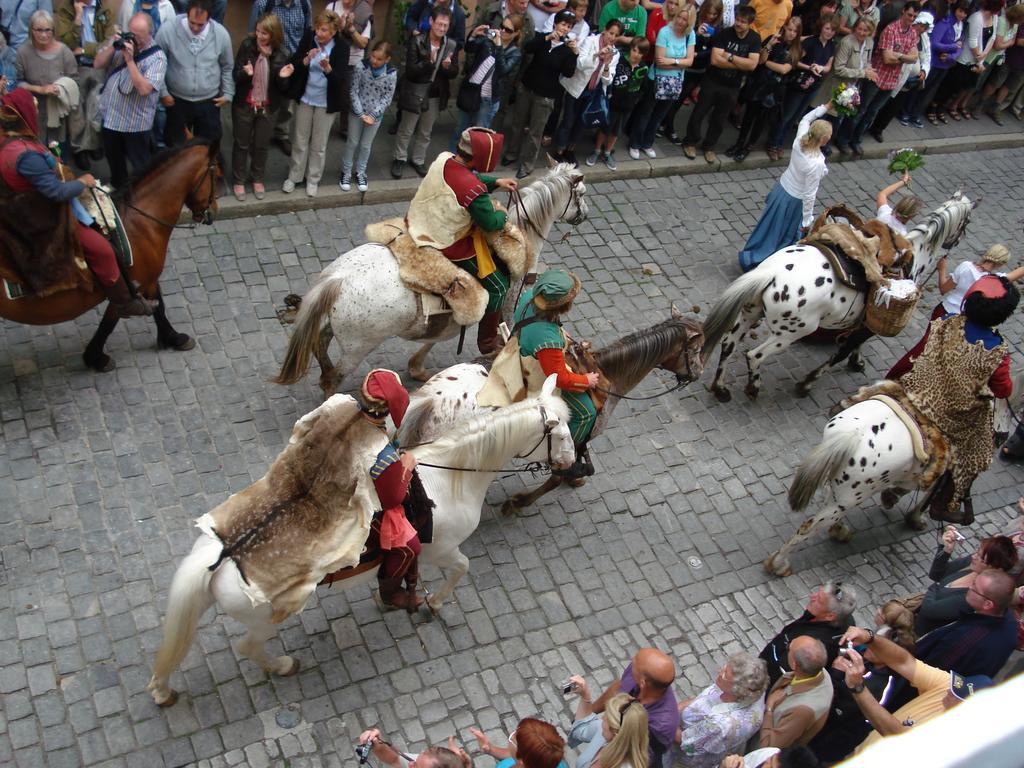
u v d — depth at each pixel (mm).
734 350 8969
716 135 12312
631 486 8133
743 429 8930
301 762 5840
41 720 5734
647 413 8859
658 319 9914
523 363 6477
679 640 7051
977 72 14195
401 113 10266
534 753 4266
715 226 11500
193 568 5016
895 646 5211
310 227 9875
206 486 7270
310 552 5168
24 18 8727
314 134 9633
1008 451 9312
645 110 11602
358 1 9859
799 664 4957
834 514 7383
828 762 5668
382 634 6590
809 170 9883
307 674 6270
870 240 8578
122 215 7254
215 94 9227
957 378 7082
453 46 9961
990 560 5941
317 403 8078
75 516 6852
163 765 5664
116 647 6172
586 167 11711
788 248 8633
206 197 7734
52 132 9109
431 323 7262
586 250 10625
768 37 11906
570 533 7617
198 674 6117
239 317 8727
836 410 8289
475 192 6816
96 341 7668
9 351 7883
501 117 11375
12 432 7285
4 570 6438
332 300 6918
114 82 8648
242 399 7984
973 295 7031
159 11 9195
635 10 10977
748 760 4609
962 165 14250
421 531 5750
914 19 12320
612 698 4445
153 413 7699
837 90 9742
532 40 10375
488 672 6539
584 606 7113
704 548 7781
